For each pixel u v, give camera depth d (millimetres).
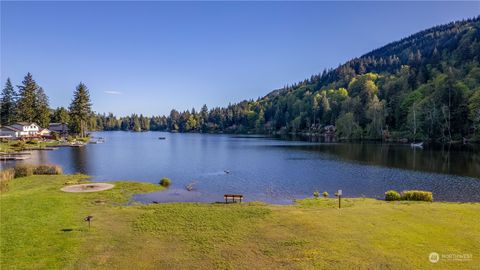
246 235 14289
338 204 22406
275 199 26000
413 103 94500
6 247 12977
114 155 64438
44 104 114875
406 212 17344
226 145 94500
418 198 23234
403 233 13750
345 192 28719
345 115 110000
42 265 11344
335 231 14273
